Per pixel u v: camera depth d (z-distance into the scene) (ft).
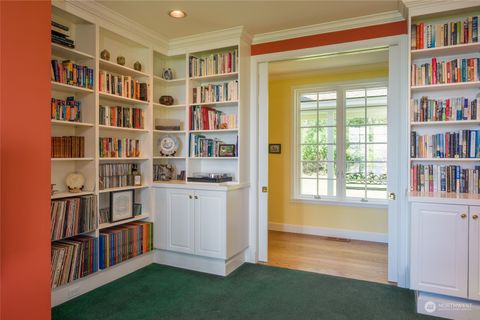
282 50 12.01
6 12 4.81
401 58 10.20
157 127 12.74
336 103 16.74
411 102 9.62
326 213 16.88
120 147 11.28
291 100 17.61
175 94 13.80
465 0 8.69
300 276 11.09
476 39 8.91
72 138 9.56
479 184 9.12
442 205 8.14
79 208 9.36
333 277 11.00
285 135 17.78
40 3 5.25
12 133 4.87
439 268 8.18
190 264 11.70
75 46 10.09
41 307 5.24
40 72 5.24
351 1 9.41
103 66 10.82
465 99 9.27
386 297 9.48
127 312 8.49
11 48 4.86
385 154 15.83
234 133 12.76
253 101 12.57
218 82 13.08
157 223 12.21
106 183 10.76
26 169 5.05
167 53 12.96
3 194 4.76
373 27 10.59
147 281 10.55
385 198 15.80
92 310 8.57
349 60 14.52
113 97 10.82
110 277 10.46
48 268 5.34
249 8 9.88
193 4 9.64
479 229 7.79
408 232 10.02
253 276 11.07
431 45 9.35
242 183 12.01
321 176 17.21
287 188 17.75
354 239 16.16
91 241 9.70
